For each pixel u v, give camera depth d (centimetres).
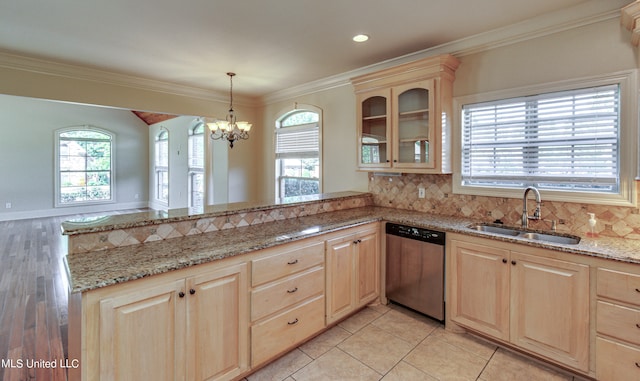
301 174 509
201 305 185
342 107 429
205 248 202
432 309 284
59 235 636
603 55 238
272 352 223
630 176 230
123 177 974
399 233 307
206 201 609
